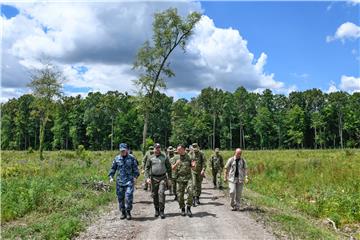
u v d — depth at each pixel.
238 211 13.03
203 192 18.42
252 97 109.38
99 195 15.96
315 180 20.30
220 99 107.25
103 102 101.81
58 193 15.52
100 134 101.56
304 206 14.88
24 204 12.95
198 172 14.40
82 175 21.16
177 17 30.31
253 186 21.16
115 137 98.31
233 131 108.75
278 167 27.61
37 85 44.56
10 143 104.00
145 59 30.56
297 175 22.64
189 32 30.66
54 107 46.09
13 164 26.89
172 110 107.81
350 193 15.95
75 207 13.20
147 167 12.12
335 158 34.78
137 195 17.47
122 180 11.85
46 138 106.12
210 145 108.44
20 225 11.10
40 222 11.27
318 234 10.42
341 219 13.04
